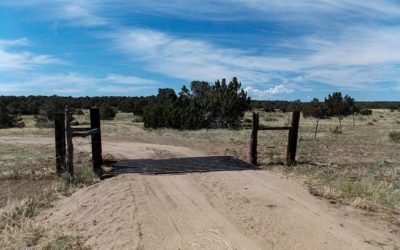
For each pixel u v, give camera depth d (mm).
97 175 11281
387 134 26625
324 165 13484
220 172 11883
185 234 6914
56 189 9734
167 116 34156
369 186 9961
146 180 10719
